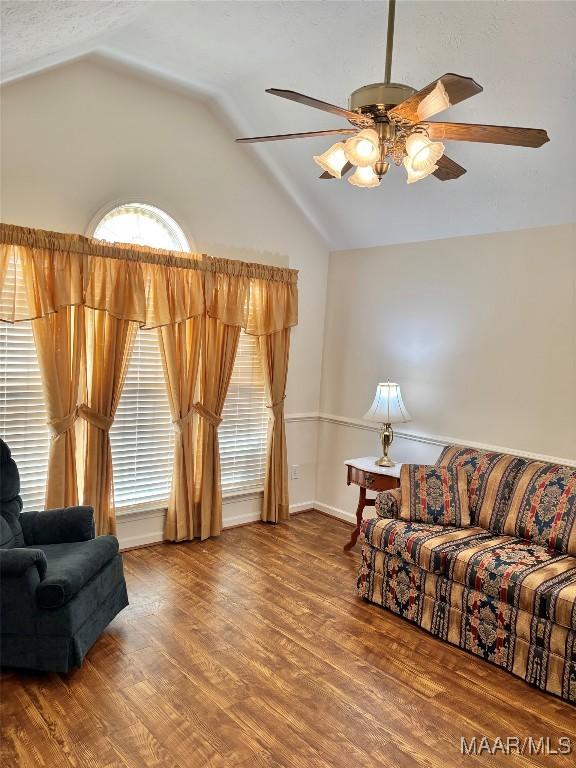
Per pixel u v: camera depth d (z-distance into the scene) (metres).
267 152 4.46
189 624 3.21
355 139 2.19
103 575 3.02
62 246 3.53
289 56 3.47
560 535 3.11
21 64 2.86
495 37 2.80
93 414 3.80
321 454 5.38
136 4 2.60
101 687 2.62
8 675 2.71
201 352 4.36
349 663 2.89
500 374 4.00
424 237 4.44
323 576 3.92
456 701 2.62
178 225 4.22
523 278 3.86
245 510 4.94
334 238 5.07
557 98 2.94
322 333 5.33
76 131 3.68
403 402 4.66
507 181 3.58
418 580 3.26
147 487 4.28
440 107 2.01
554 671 2.66
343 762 2.21
